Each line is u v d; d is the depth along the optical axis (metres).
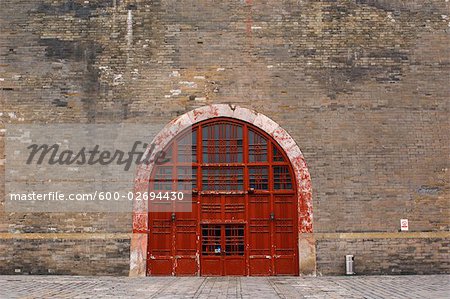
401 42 15.63
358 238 14.73
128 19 15.70
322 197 14.91
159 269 14.90
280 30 15.60
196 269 14.90
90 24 15.73
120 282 13.27
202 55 15.51
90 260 14.66
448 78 15.54
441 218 14.91
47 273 14.62
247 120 15.23
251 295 11.03
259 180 15.25
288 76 15.40
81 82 15.46
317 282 13.23
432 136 15.26
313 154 15.09
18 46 15.64
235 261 14.95
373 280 13.52
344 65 15.45
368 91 15.36
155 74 15.45
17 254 14.72
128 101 15.34
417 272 14.65
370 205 14.88
